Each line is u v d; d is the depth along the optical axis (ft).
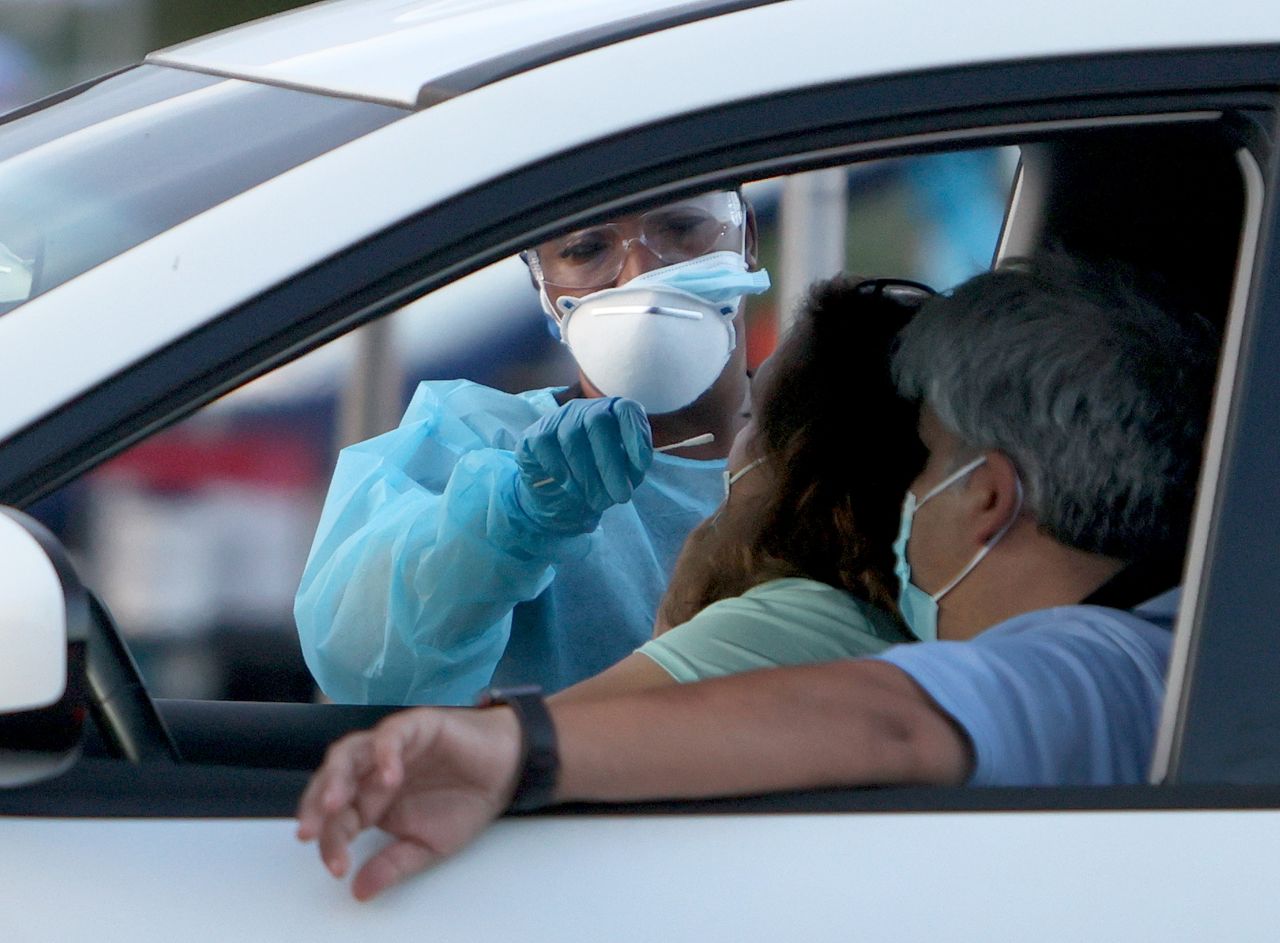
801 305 22.76
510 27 18.15
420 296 15.72
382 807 14.73
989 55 16.67
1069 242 22.41
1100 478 19.79
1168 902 15.62
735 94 16.34
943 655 18.16
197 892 14.70
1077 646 18.78
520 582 27.78
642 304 27.37
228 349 15.24
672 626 24.02
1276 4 17.16
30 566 13.42
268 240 15.60
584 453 27.17
